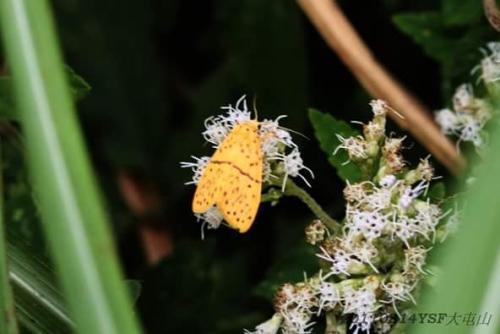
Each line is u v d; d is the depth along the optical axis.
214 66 0.35
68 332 0.20
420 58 0.30
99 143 0.34
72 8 0.35
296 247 0.24
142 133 0.34
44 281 0.20
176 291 0.28
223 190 0.18
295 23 0.31
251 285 0.29
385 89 0.24
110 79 0.35
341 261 0.19
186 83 0.36
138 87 0.35
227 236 0.31
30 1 0.14
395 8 0.29
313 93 0.31
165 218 0.32
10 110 0.21
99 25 0.35
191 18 0.35
